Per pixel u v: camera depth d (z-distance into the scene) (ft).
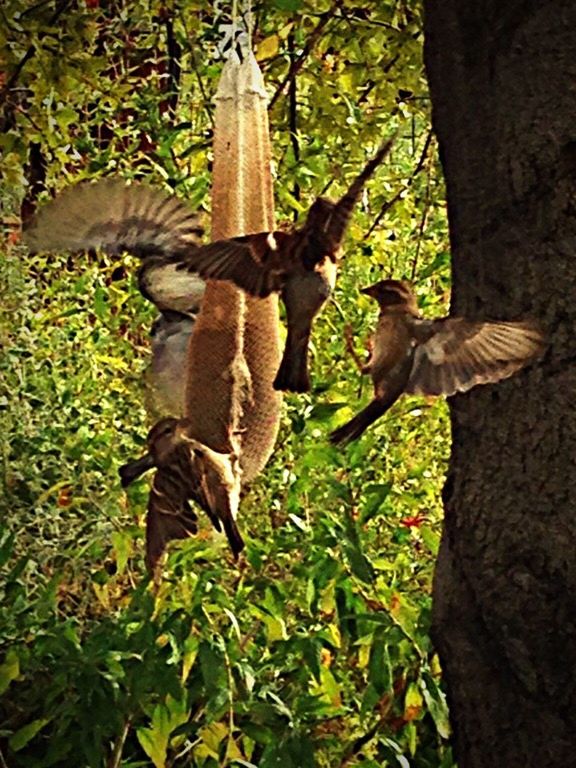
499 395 16.31
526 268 16.35
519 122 16.51
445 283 25.17
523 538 16.12
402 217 26.27
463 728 16.66
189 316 13.79
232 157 14.85
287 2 22.86
